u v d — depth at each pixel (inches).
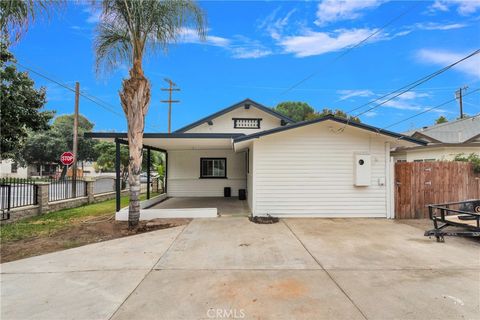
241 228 258.8
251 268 158.6
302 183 307.1
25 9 172.9
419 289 130.0
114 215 330.6
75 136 542.9
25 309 114.3
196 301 119.9
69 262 171.5
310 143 307.3
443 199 305.6
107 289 132.6
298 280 141.2
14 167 1359.5
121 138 314.5
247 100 500.4
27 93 378.0
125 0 242.2
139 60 261.6
